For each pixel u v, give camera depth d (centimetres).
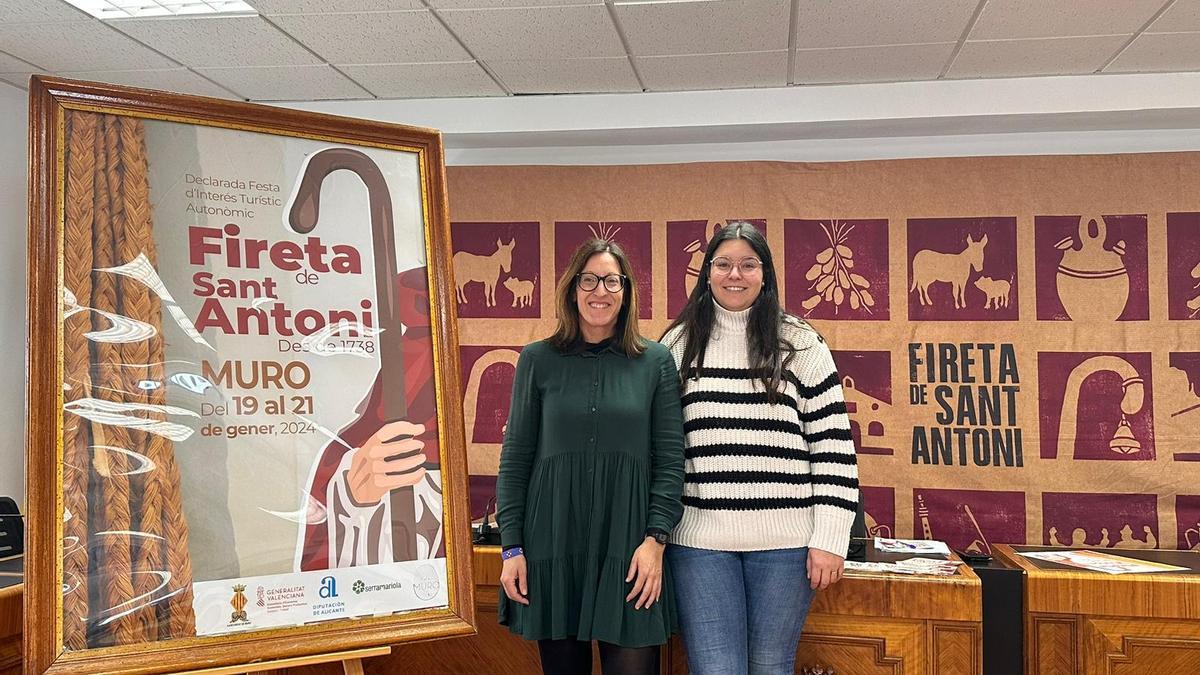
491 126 373
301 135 175
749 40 303
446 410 181
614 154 391
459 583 176
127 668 147
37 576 144
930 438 358
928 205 362
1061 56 313
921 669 244
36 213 150
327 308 175
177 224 163
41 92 153
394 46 313
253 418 166
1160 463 342
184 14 288
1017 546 321
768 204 372
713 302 214
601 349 206
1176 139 355
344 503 170
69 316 152
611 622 193
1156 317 346
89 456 151
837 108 349
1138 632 249
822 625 249
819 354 208
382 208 182
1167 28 286
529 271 385
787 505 201
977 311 357
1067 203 353
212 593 157
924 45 305
